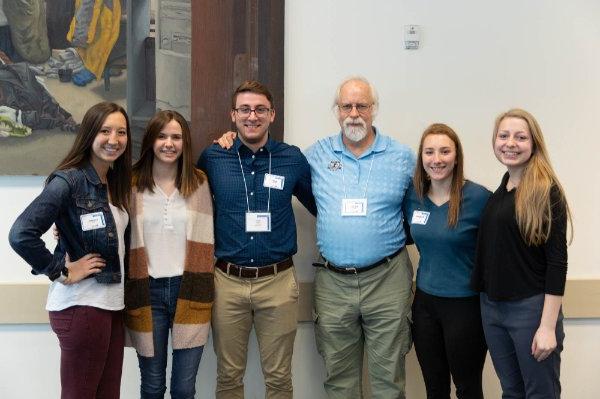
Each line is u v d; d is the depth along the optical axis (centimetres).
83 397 161
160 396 189
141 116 224
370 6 235
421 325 199
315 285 217
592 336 255
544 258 172
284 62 231
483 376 255
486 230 179
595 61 244
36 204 153
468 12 239
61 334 160
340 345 210
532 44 242
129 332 183
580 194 249
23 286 228
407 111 239
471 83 241
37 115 220
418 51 238
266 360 207
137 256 179
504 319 177
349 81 204
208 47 226
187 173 188
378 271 201
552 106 245
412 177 207
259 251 198
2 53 216
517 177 179
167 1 222
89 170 164
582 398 255
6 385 234
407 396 252
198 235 189
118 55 221
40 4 216
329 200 204
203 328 189
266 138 204
